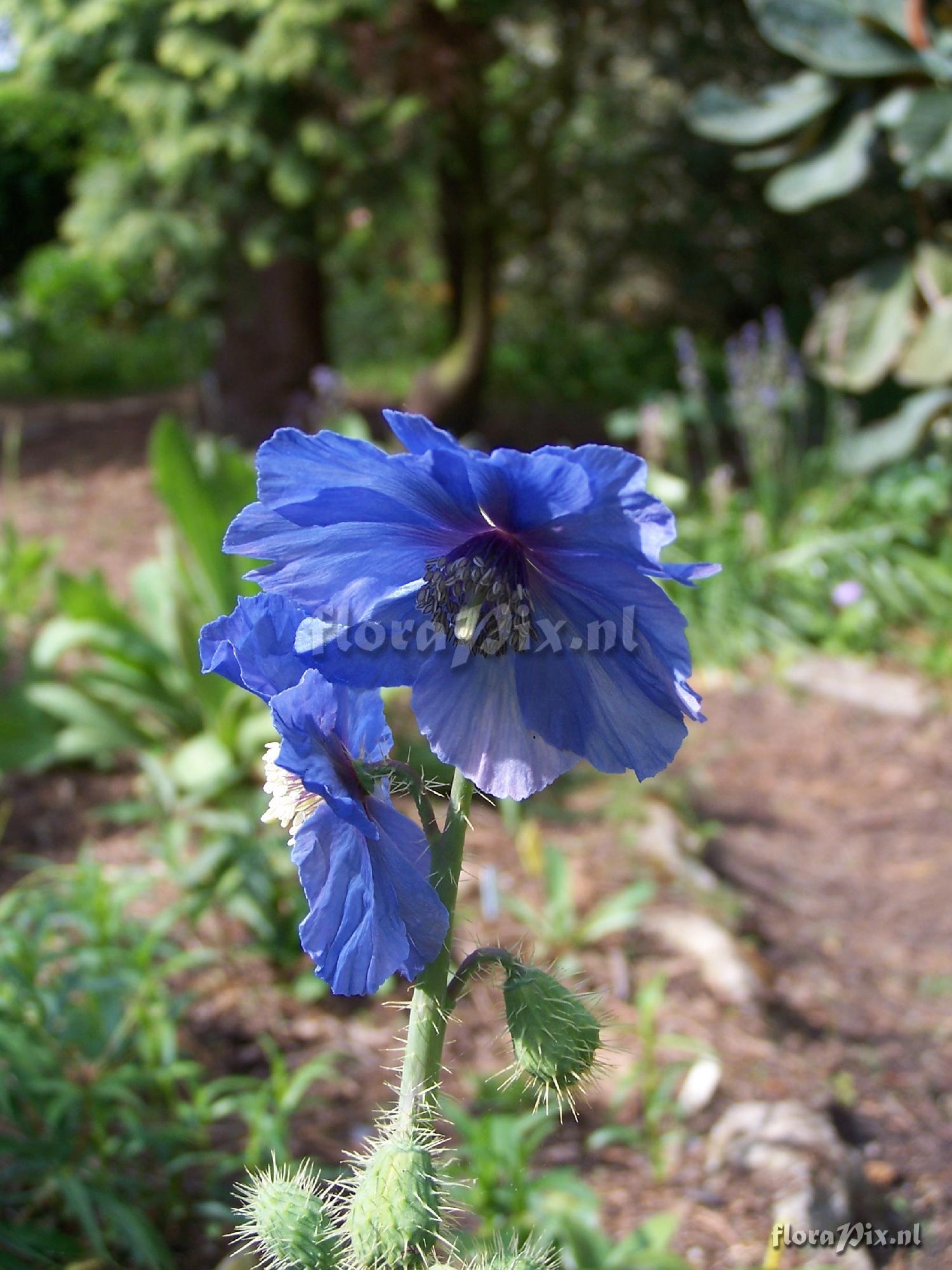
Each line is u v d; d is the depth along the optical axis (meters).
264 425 1.28
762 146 1.31
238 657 0.17
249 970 0.47
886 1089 0.45
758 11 0.73
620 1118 0.41
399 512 0.17
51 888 0.50
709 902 0.55
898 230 1.35
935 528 0.98
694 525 0.95
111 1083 0.35
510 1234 0.31
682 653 0.16
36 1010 0.38
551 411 1.55
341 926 0.17
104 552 1.03
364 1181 0.18
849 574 0.92
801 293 1.45
